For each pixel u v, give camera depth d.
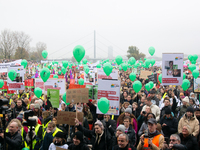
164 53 10.48
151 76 17.61
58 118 6.85
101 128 6.38
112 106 8.09
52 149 6.32
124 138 5.30
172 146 5.35
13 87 13.65
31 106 9.30
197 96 13.46
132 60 19.92
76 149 5.78
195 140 6.21
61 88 12.32
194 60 18.19
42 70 10.82
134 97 12.20
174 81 10.48
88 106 9.25
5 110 5.75
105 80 8.17
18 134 6.36
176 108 10.37
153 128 5.84
